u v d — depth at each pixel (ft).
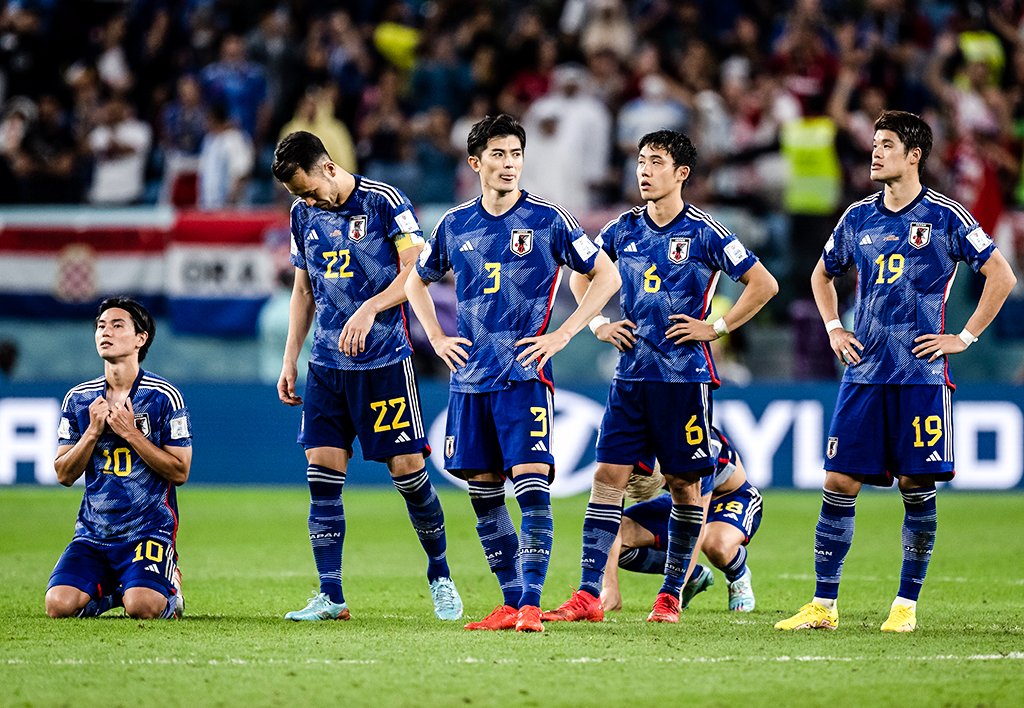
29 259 194.29
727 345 187.01
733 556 92.84
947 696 61.16
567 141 201.05
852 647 73.56
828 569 82.43
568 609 83.41
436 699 60.13
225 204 207.41
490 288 80.59
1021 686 63.21
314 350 86.48
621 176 204.85
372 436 85.46
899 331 81.05
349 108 221.46
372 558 124.26
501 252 80.53
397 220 84.69
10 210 195.21
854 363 82.12
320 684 63.00
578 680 64.08
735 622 85.35
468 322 81.20
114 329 85.35
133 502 85.71
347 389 85.51
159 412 85.92
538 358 79.92
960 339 80.69
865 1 230.07
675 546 85.97
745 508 95.30
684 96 205.98
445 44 223.10
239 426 183.01
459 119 220.64
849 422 81.92
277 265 190.70
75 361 194.70
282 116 221.87
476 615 89.40
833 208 197.67
